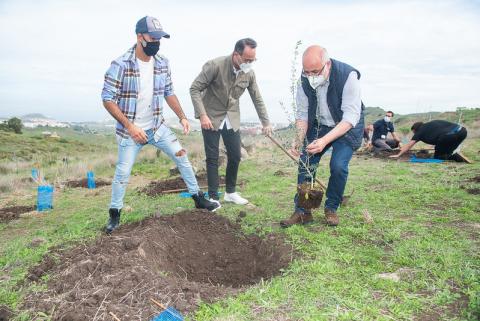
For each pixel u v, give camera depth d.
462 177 7.23
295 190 6.83
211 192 5.84
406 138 15.27
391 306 2.81
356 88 4.25
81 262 3.36
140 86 4.36
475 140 14.02
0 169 16.27
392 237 4.17
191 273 4.02
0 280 3.53
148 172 11.98
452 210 5.15
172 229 4.44
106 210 6.15
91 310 2.71
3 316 2.78
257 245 4.39
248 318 2.67
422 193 6.09
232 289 3.20
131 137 4.38
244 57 5.15
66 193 8.49
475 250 3.79
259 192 6.79
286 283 3.18
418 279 3.25
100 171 13.94
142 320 2.62
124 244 3.80
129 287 2.96
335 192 4.59
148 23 4.11
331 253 3.78
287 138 4.88
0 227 5.71
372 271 3.39
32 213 6.55
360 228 4.47
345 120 4.22
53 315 2.75
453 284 3.15
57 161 18.69
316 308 2.77
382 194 6.12
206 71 5.39
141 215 5.34
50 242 4.54
